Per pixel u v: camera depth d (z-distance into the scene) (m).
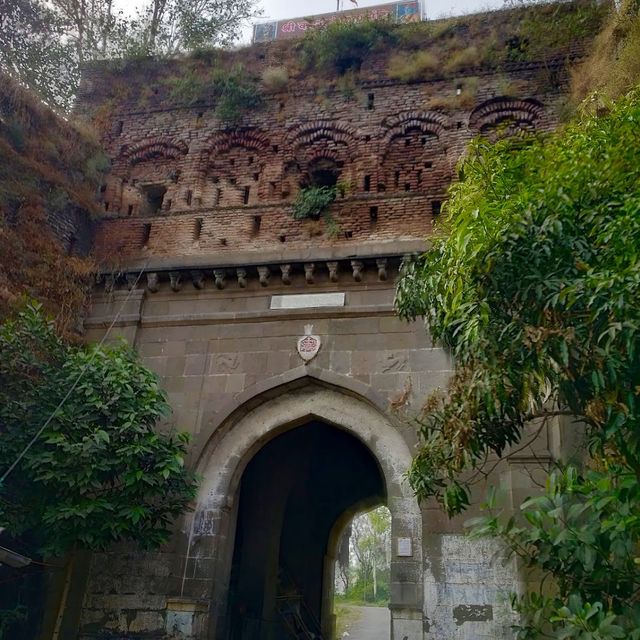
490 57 15.14
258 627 15.02
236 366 12.54
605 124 7.06
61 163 14.34
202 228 14.28
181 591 11.17
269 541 16.02
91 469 9.28
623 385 5.63
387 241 13.23
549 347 5.84
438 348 11.88
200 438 12.09
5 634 10.83
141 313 13.28
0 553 7.73
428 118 14.78
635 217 5.93
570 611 4.93
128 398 9.93
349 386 11.91
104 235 14.58
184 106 16.14
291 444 17.44
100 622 11.07
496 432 7.03
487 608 10.00
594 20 14.83
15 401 9.58
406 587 10.45
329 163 15.09
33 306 10.89
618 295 5.44
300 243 13.65
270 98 15.81
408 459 11.40
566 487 5.56
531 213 6.30
